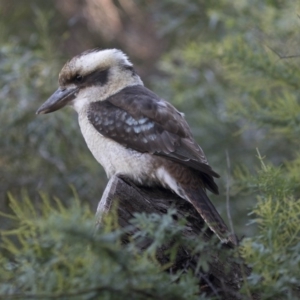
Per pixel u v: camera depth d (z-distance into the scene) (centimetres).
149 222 709
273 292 728
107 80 1073
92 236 640
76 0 1781
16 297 666
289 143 1485
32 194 1473
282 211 830
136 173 987
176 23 1694
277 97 1325
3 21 1669
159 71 1806
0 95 1459
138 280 663
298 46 1427
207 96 1608
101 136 1024
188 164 945
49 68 1499
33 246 686
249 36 1498
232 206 1356
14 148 1484
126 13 1830
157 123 992
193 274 807
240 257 775
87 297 657
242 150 1532
